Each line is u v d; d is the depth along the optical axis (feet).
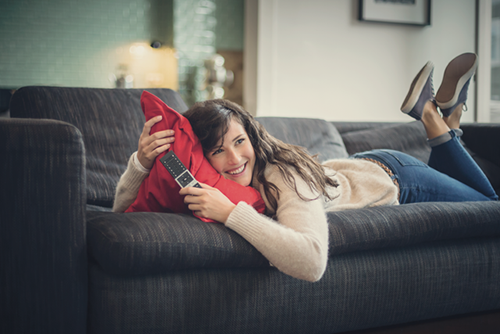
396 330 3.79
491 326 4.04
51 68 16.84
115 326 2.82
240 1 16.90
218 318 3.07
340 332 3.65
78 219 2.88
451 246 3.87
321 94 10.12
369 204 4.23
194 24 16.52
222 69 16.69
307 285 3.33
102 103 4.88
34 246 2.81
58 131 2.84
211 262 3.01
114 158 4.68
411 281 3.67
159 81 17.71
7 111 12.65
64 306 2.83
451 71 5.62
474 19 11.03
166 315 2.92
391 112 10.65
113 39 17.33
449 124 5.95
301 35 9.88
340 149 6.32
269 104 9.79
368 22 10.25
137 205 3.44
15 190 2.78
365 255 3.57
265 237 2.93
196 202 3.13
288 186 3.29
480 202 4.09
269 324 3.23
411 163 4.78
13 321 2.82
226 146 3.30
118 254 2.71
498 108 11.11
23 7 16.39
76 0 16.84
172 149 3.34
